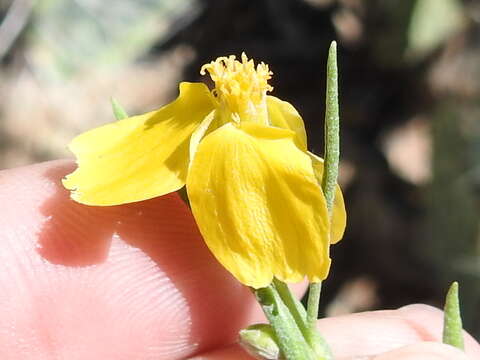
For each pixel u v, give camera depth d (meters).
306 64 0.15
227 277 0.07
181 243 0.06
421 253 0.12
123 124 0.06
